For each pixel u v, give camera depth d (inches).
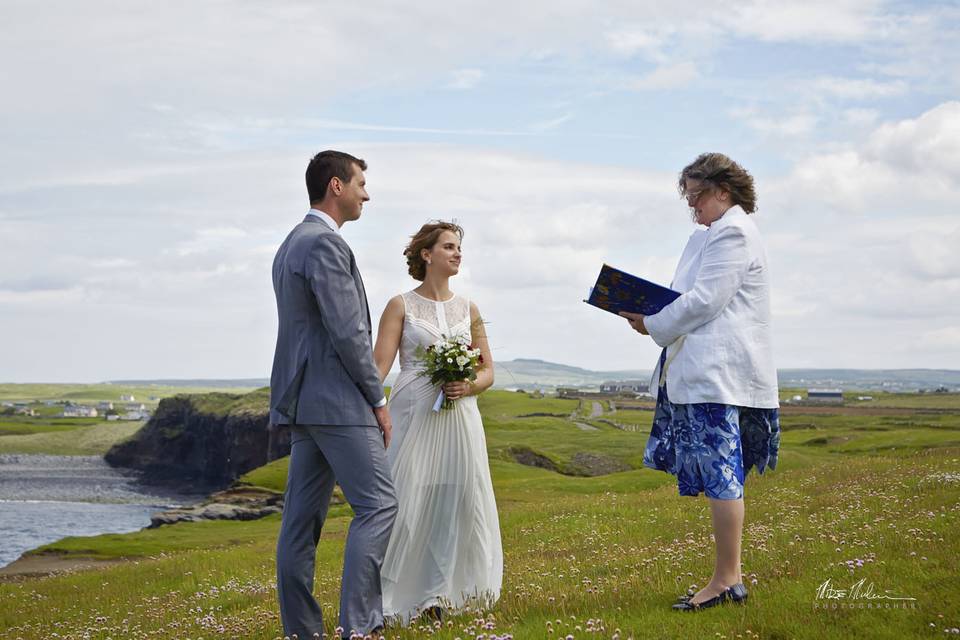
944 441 2158.0
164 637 311.4
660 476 1450.5
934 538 298.2
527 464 2426.2
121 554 1282.0
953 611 189.2
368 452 217.6
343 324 211.8
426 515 259.6
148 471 6397.6
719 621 194.1
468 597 254.8
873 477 690.2
